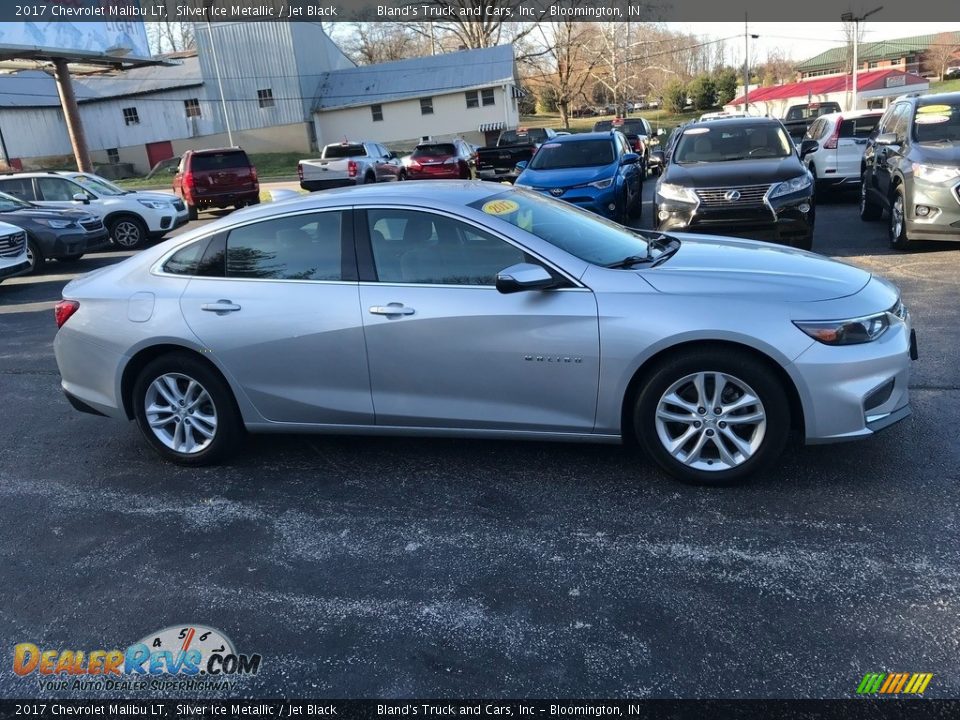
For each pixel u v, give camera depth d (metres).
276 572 3.46
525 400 3.99
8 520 4.11
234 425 4.51
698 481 3.90
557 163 12.34
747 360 3.69
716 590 3.13
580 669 2.75
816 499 3.76
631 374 3.80
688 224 8.93
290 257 4.30
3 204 12.90
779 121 10.19
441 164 25.17
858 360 3.63
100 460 4.86
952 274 8.17
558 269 3.90
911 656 2.70
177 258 4.54
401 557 3.52
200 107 46.12
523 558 3.45
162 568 3.55
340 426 4.35
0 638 3.12
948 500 3.68
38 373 6.86
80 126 24.52
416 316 4.01
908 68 80.25
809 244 9.06
